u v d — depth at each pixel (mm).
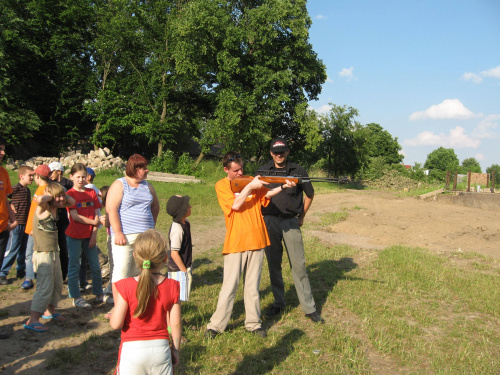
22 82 28562
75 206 5289
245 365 3996
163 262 2672
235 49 24953
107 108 28828
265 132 26828
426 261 8062
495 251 9625
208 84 28203
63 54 29734
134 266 4742
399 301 5898
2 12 25047
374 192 24750
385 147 68062
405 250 8914
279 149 5039
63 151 30641
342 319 5242
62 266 5984
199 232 10672
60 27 29156
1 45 24750
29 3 28453
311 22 26531
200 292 6000
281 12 24656
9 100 26719
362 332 4863
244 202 4531
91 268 5539
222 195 4566
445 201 18031
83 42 30953
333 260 8117
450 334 4863
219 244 9430
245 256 4605
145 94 28188
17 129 25781
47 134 30531
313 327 4961
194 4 24406
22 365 3850
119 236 4527
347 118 35375
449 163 92875
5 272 6316
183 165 26609
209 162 27969
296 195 5156
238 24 26453
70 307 5391
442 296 6113
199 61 25578
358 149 35344
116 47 28250
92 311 5270
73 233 5234
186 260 4809
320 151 35625
